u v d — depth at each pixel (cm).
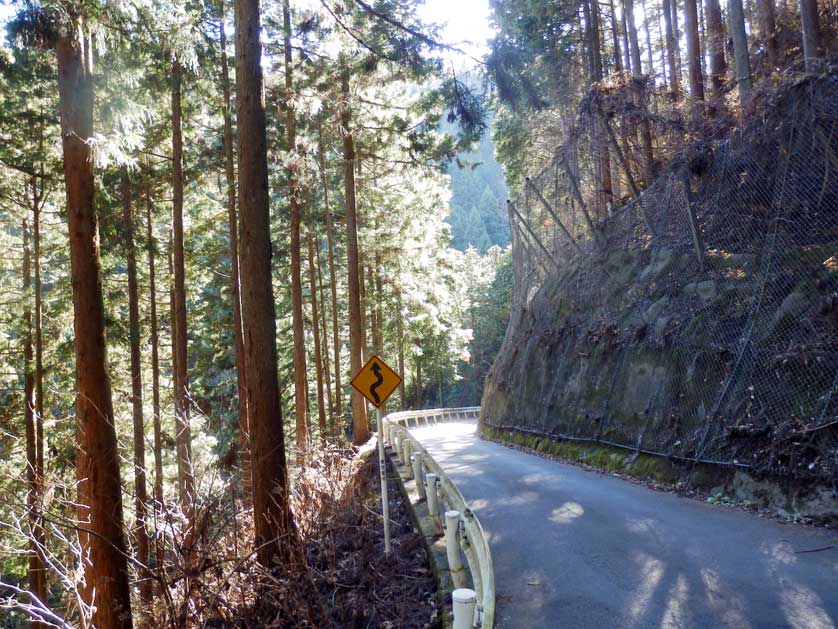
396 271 3503
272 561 923
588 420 1461
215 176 2134
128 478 1831
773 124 1185
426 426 3478
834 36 1546
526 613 598
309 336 3600
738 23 1539
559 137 2281
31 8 830
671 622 544
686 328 1210
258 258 1032
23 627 1638
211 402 2883
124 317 2255
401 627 693
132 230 1747
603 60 2700
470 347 5916
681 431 1112
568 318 1777
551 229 2081
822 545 698
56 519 910
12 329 2283
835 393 852
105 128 1076
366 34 1582
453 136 2214
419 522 949
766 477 890
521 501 1062
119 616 877
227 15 1631
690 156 1389
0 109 1337
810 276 1004
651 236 1500
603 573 680
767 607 553
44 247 2158
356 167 2541
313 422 3075
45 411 2108
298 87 1884
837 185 1034
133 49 1159
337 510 1124
